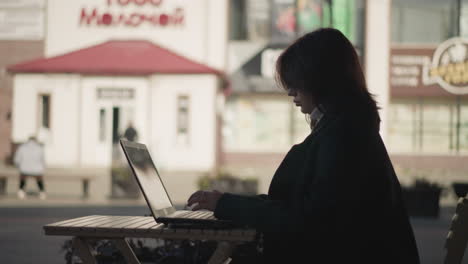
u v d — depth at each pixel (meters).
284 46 36.16
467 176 35.06
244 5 36.25
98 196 22.56
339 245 3.08
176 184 27.08
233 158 36.50
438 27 36.88
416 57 36.75
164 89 32.47
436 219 16.53
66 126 32.75
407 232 3.16
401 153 37.09
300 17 36.22
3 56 35.44
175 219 3.24
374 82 36.53
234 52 36.16
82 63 32.56
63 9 35.47
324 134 3.13
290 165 3.33
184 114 32.53
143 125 32.62
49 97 32.81
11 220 14.43
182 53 35.56
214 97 32.38
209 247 5.21
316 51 3.28
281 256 3.21
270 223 3.09
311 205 3.03
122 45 33.81
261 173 32.69
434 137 37.12
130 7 35.44
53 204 18.92
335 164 3.04
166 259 5.23
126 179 21.38
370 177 3.05
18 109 32.84
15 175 22.44
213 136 32.38
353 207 3.02
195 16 35.59
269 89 36.09
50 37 35.47
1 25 35.47
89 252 3.28
